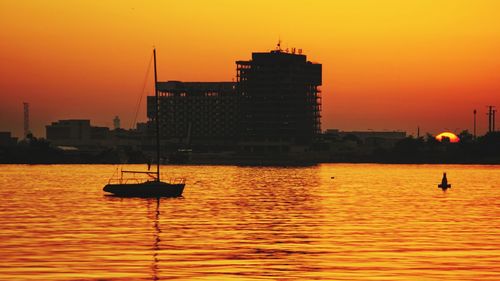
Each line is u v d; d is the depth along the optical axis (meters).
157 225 175.50
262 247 138.50
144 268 116.12
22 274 110.88
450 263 120.75
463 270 114.75
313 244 142.50
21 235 154.38
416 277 109.81
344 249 135.75
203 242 145.25
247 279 108.62
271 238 151.25
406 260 123.62
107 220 186.75
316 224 178.12
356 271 114.25
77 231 162.12
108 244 141.25
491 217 196.12
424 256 127.56
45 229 165.88
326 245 141.12
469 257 126.38
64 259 123.50
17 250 132.88
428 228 168.88
